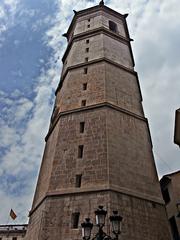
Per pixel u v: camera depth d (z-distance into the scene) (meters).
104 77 30.67
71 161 23.64
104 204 19.91
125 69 34.38
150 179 24.12
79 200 20.75
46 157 28.03
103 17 42.97
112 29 42.34
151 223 20.80
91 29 40.44
